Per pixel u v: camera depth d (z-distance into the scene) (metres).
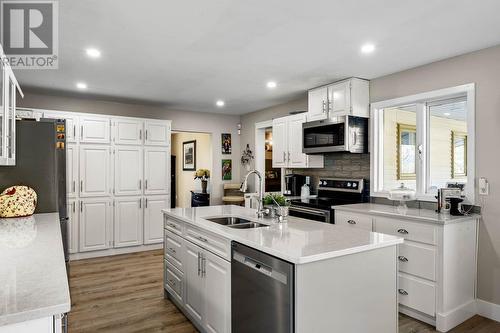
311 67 3.48
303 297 1.62
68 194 4.50
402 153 4.09
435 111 3.57
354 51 3.02
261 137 6.01
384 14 2.30
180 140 8.25
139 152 5.05
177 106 5.65
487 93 2.89
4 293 1.04
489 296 2.86
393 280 1.99
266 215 2.80
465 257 2.82
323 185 4.53
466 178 3.16
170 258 3.12
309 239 1.97
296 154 4.62
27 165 2.86
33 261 1.39
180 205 8.20
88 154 4.65
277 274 1.69
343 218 3.48
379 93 3.82
